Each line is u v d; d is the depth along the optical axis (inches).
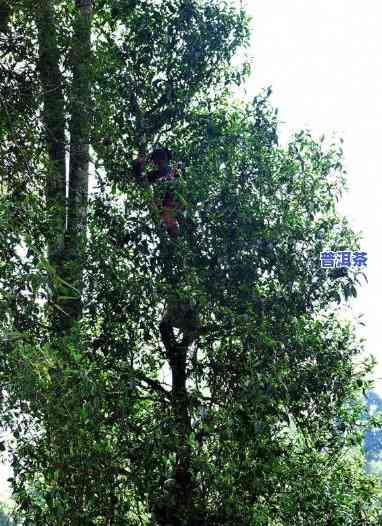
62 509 271.7
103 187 339.6
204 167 335.6
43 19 344.8
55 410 277.1
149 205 325.7
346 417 348.2
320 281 337.1
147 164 341.1
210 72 371.6
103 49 355.6
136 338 331.6
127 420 307.7
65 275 325.4
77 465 285.7
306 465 327.3
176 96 355.3
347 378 341.4
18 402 281.4
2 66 343.3
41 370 271.9
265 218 331.9
